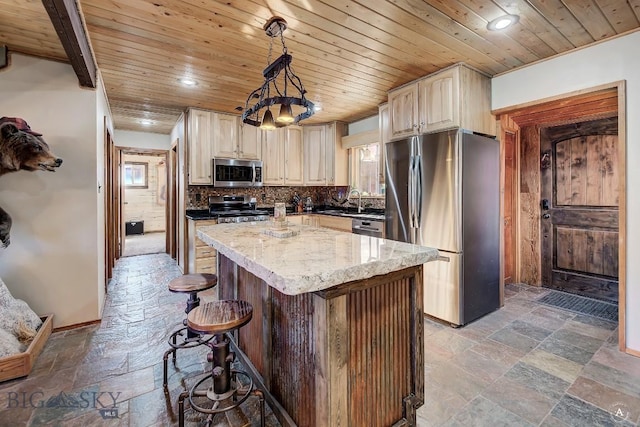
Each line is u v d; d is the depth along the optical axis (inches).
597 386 73.8
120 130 212.8
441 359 86.9
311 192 221.5
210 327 57.4
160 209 361.7
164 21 81.3
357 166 194.5
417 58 103.5
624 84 87.7
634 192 86.8
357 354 54.5
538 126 148.8
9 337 83.0
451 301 109.1
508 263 156.6
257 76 120.0
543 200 148.7
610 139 128.0
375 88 132.3
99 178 115.0
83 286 108.0
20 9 74.1
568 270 142.0
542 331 103.8
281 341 65.9
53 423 62.4
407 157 121.2
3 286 89.9
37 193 100.7
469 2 72.7
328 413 49.8
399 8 75.3
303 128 199.5
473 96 111.4
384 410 59.4
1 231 91.4
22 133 89.7
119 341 97.1
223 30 86.0
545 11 76.8
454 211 107.5
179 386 75.0
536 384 75.1
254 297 78.6
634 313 87.6
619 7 75.3
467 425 62.2
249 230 92.0
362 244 69.0
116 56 102.3
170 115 177.3
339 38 90.2
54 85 101.7
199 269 154.3
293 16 79.0
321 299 49.9
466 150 107.3
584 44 94.0
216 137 168.4
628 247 88.0
